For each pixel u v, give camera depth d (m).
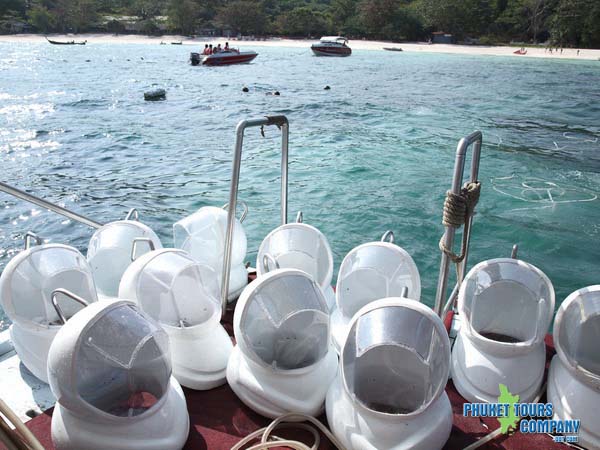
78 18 109.44
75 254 2.70
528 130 17.92
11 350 2.83
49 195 10.69
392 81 33.50
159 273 2.40
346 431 1.97
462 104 23.66
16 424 1.63
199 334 2.38
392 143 15.47
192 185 11.42
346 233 8.66
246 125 2.66
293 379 2.15
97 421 1.84
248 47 78.81
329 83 32.41
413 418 1.90
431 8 85.31
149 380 2.00
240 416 2.25
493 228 9.02
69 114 20.81
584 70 43.84
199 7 107.56
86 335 1.83
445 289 2.45
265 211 9.52
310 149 14.55
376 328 1.96
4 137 16.36
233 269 3.20
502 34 84.06
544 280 2.47
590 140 16.39
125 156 14.16
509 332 2.60
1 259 7.51
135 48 77.75
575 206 10.16
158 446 1.90
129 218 3.29
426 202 10.19
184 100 25.19
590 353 2.14
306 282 2.24
